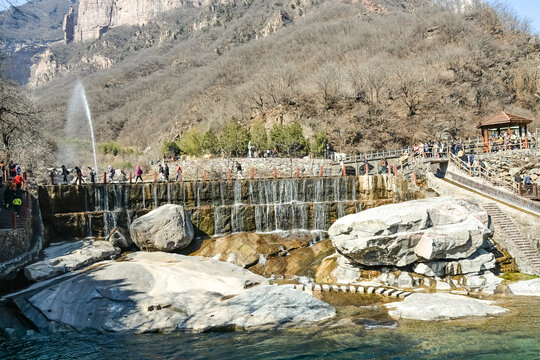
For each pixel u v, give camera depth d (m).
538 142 34.22
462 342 15.20
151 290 19.92
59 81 190.75
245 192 33.09
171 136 93.38
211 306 18.31
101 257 24.95
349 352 14.68
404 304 18.89
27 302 18.77
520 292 20.94
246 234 29.56
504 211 27.17
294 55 121.12
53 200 29.47
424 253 22.36
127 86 163.25
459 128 71.88
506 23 107.25
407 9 183.12
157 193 31.61
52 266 22.00
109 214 29.94
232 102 91.00
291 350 14.98
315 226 32.16
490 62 88.81
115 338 16.52
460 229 22.94
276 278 25.14
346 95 78.38
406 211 23.19
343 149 64.12
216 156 57.75
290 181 33.72
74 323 17.55
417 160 34.47
